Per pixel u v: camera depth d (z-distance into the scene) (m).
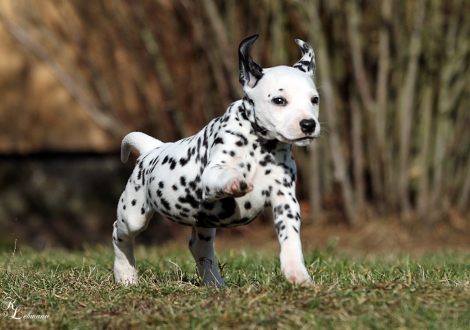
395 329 4.98
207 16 14.46
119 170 17.25
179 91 15.05
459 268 7.72
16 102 16.61
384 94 14.31
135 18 15.05
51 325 5.37
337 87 14.75
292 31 14.62
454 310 5.29
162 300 5.84
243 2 14.64
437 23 14.20
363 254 11.82
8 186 16.88
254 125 5.96
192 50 14.92
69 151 16.91
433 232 14.59
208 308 5.50
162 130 15.43
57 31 15.95
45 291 6.50
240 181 5.52
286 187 5.99
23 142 16.72
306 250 11.00
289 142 5.79
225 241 14.88
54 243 16.30
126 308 5.73
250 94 5.98
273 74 5.96
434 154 14.92
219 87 14.77
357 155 14.59
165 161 6.57
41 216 16.86
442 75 14.50
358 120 14.51
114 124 15.48
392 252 12.92
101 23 15.66
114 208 17.19
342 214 14.98
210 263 7.08
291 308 5.32
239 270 7.83
